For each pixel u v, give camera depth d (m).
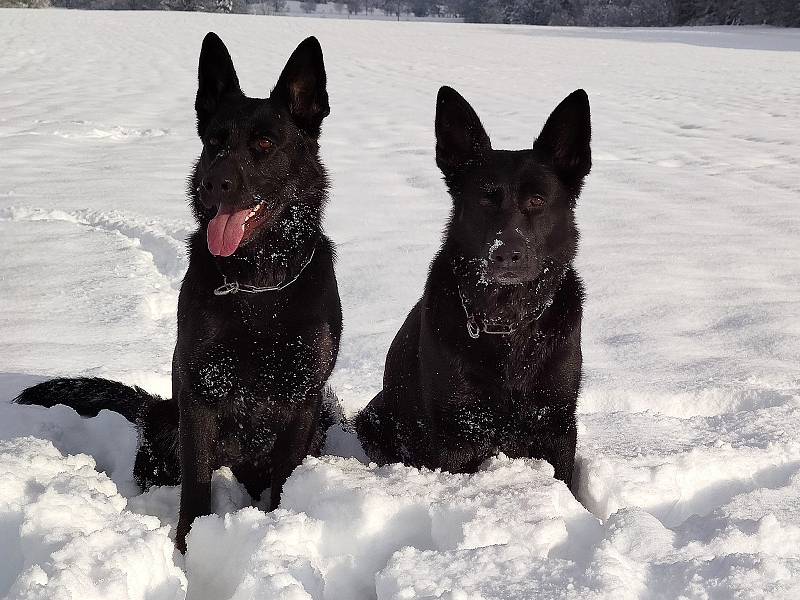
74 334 2.57
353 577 1.63
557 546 1.62
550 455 1.97
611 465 1.92
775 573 1.48
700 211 3.99
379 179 4.59
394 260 3.18
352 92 8.66
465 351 1.92
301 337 1.86
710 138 6.20
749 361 2.44
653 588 1.49
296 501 1.81
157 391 2.38
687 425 2.19
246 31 18.69
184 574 1.63
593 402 2.32
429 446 2.07
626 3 34.34
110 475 2.11
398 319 2.71
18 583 1.41
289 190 1.90
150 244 3.32
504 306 1.91
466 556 1.54
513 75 10.95
